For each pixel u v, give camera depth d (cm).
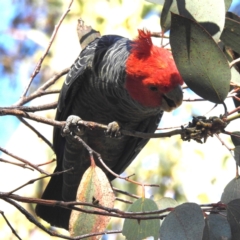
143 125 849
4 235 1173
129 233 596
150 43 691
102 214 549
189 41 547
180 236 557
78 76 797
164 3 654
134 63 691
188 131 562
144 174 1223
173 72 668
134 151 898
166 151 1231
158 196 1205
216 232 578
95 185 585
